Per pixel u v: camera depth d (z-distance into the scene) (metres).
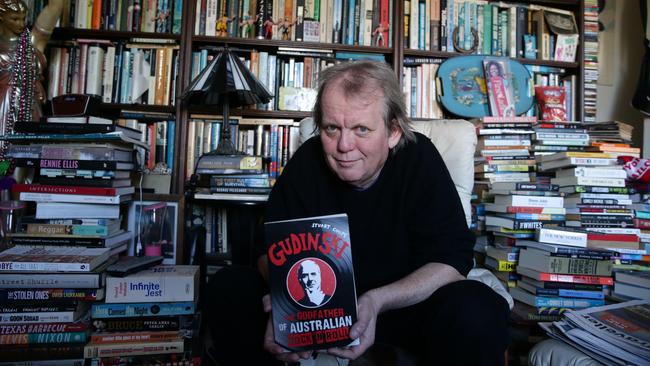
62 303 1.18
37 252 1.24
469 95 2.15
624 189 1.55
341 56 2.16
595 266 1.32
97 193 1.35
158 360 1.24
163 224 1.74
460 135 1.45
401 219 0.95
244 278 0.93
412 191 0.95
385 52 2.17
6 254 1.21
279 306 0.73
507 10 2.27
